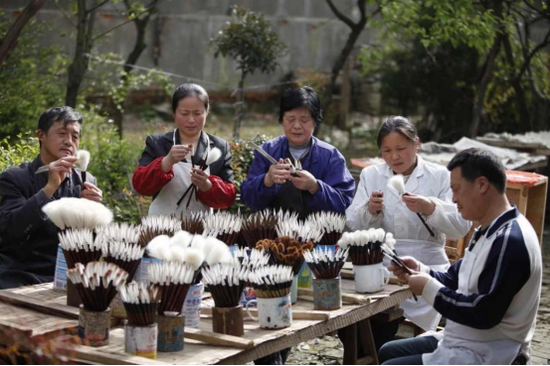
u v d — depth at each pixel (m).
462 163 3.23
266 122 15.79
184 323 3.07
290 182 4.48
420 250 4.39
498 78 12.14
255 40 10.02
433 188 4.39
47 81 9.77
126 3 9.90
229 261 3.27
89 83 10.97
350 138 13.88
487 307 3.07
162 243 3.19
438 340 3.61
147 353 2.89
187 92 4.52
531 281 3.12
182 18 16.00
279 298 3.25
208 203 4.46
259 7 16.64
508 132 12.47
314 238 3.76
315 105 4.47
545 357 5.17
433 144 8.48
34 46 9.65
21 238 4.02
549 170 9.55
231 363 2.97
